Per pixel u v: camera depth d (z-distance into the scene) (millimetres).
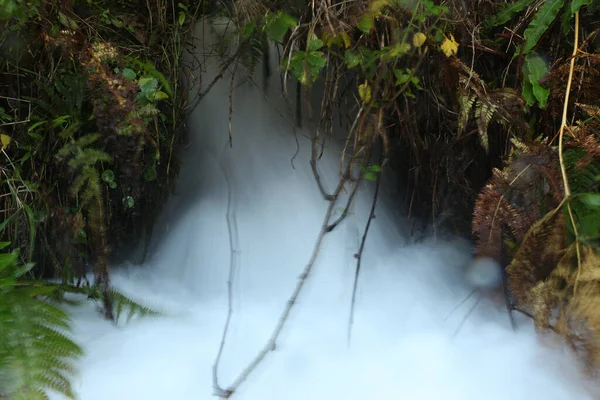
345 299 2383
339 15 2146
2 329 1538
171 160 2510
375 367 1935
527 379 1865
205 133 2619
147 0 2379
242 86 2594
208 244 2600
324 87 2350
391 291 2414
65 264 2191
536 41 2074
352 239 2539
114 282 2430
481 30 2318
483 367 1931
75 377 1675
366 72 2119
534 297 1884
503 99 2170
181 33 2447
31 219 2082
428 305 2330
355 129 2334
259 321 2223
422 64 2279
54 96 2154
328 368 1920
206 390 1778
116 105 2002
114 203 2441
